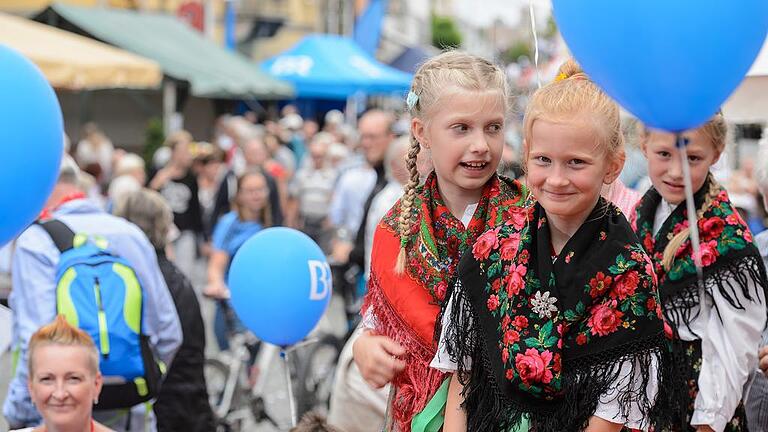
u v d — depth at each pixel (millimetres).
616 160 2660
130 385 4801
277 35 35219
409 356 3037
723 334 3312
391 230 3121
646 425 2621
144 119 24906
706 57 2373
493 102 2998
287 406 8242
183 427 5770
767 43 4582
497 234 2773
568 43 2572
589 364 2613
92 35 21641
